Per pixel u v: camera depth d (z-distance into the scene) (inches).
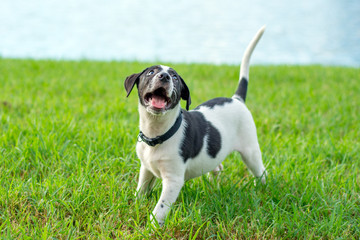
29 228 134.3
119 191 158.4
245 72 186.2
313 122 266.4
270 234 138.0
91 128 223.5
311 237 135.2
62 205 147.8
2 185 160.2
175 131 140.7
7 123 230.5
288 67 503.2
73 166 178.4
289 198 161.3
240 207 151.3
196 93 342.0
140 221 145.2
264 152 211.3
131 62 511.2
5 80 361.7
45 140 196.2
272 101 319.0
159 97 135.2
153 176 159.3
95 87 346.3
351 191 165.3
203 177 164.7
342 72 467.8
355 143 225.0
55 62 486.9
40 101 282.7
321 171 190.5
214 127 156.0
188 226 138.8
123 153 193.5
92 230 133.2
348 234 139.1
